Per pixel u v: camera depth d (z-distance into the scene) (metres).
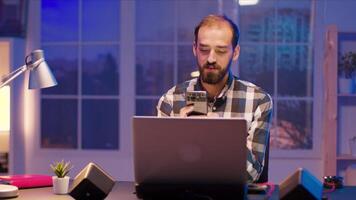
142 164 1.87
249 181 2.11
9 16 4.72
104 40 4.92
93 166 1.98
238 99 2.46
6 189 2.10
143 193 1.92
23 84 4.78
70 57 4.97
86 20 4.94
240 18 4.79
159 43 4.83
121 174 4.78
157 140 1.83
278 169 4.64
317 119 4.66
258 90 2.48
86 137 5.02
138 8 4.88
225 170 1.83
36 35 4.86
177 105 2.52
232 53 2.24
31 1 4.87
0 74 4.64
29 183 2.32
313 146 4.66
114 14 4.91
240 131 1.77
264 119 2.42
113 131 5.00
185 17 4.80
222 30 2.20
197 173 1.85
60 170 2.19
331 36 4.28
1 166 4.56
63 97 4.91
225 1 4.70
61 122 5.00
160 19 4.86
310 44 4.74
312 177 1.85
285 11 4.77
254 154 2.28
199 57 2.24
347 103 4.56
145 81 4.92
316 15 4.66
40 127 4.90
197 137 1.80
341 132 4.58
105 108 4.98
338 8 4.62
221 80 2.30
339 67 4.49
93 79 5.00
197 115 2.04
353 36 4.54
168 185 1.89
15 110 4.60
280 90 4.79
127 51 4.80
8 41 4.54
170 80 4.90
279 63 4.79
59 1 4.95
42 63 2.46
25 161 4.89
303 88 4.78
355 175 4.50
